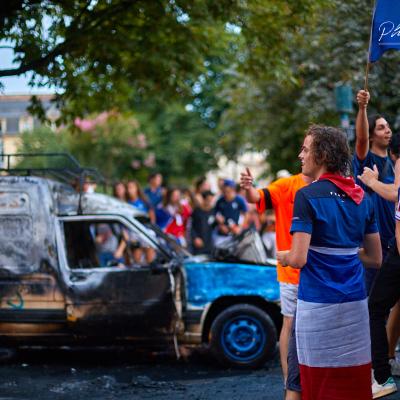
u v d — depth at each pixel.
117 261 10.97
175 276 9.05
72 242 9.62
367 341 4.99
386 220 7.15
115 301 9.00
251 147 24.25
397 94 13.98
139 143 34.38
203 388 7.79
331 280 4.92
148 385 8.04
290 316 6.76
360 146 6.98
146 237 9.26
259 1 10.70
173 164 38.41
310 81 15.87
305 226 4.87
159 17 11.10
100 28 11.19
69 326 9.00
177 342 9.05
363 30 14.19
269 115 19.77
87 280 9.02
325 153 5.07
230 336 8.98
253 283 9.04
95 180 11.55
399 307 7.15
